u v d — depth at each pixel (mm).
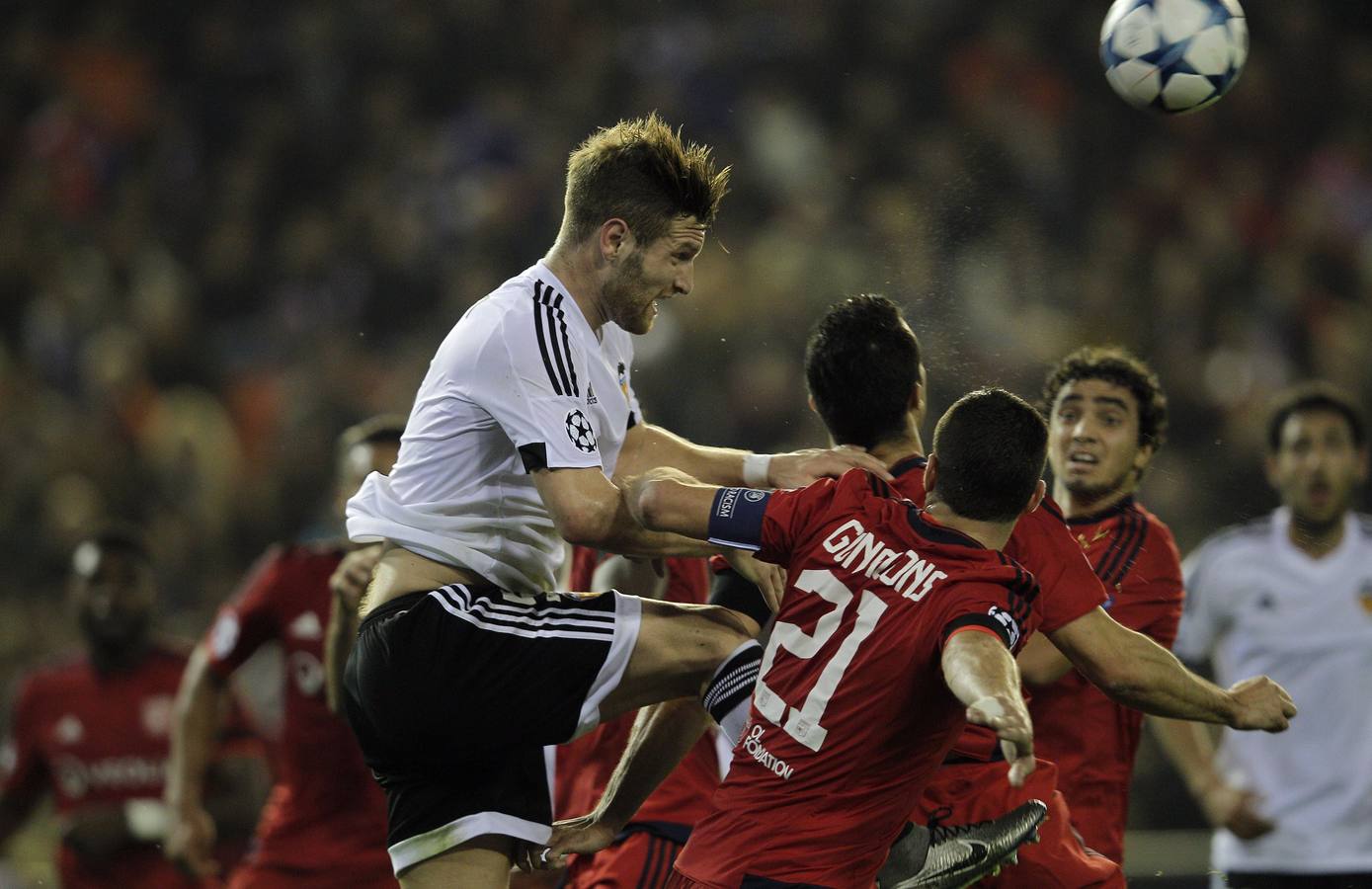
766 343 41531
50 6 52500
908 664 11172
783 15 51656
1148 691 12219
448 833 12828
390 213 48281
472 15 51906
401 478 13195
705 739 15539
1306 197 50406
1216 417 42156
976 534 11727
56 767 23453
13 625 35344
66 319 44656
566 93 50219
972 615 10992
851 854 11500
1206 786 19531
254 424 43125
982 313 40812
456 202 47938
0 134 50750
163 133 50625
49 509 38500
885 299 13695
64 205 48812
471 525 12945
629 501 12297
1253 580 20625
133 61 51625
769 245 45000
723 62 50812
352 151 50156
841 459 12633
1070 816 14492
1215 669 21281
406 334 45938
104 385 42406
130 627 23453
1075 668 13586
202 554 38656
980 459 11586
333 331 45219
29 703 23625
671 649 12742
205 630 36906
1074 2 51969
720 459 13664
